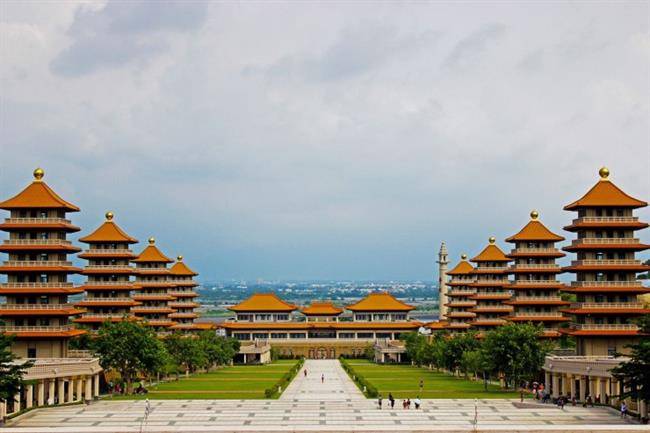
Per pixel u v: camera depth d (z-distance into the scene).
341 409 141.62
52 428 112.12
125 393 166.38
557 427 110.38
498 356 166.25
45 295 169.12
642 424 120.31
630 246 166.75
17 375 120.44
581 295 170.88
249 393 167.75
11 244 168.88
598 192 170.25
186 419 128.38
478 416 131.38
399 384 192.88
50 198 172.50
